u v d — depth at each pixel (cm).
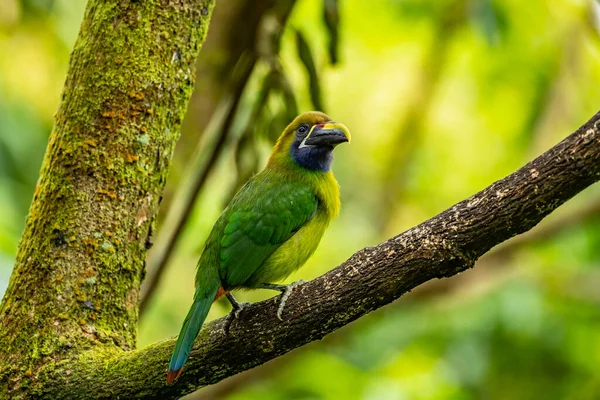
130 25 814
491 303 1464
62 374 760
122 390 754
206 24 851
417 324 1477
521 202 683
